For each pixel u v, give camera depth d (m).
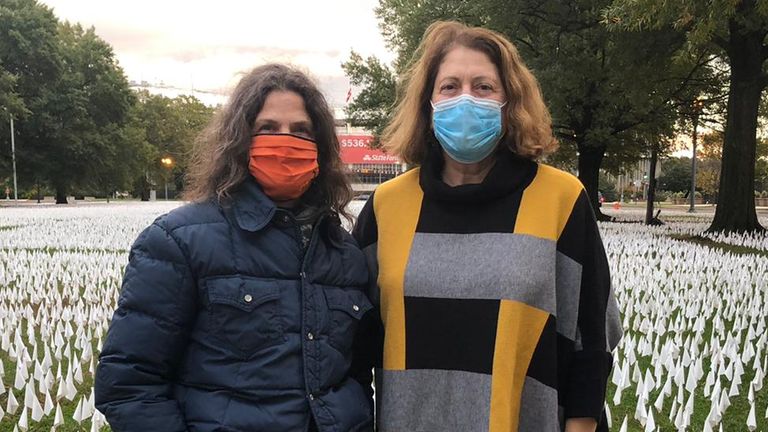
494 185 1.77
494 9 15.74
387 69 24.47
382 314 1.85
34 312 6.26
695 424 3.56
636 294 6.65
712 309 6.29
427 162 1.93
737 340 5.00
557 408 1.72
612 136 20.56
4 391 3.90
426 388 1.73
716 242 12.77
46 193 66.12
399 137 2.02
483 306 1.69
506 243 1.72
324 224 1.84
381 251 1.89
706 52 18.34
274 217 1.75
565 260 1.75
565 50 16.89
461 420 1.68
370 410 1.85
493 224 1.76
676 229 16.94
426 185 1.86
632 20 9.23
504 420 1.63
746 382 4.26
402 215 1.90
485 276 1.70
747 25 11.85
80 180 39.16
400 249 1.85
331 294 1.75
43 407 3.79
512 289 1.67
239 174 1.75
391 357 1.79
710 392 4.09
